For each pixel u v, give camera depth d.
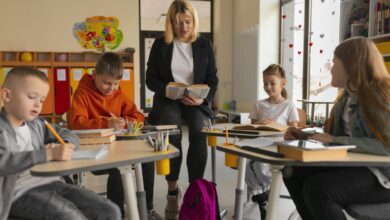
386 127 1.26
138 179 1.69
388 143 1.26
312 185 1.34
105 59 2.15
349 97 1.56
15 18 5.84
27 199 1.30
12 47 5.86
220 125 2.19
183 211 1.87
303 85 5.24
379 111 1.29
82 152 1.28
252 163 2.19
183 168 3.69
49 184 1.46
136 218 1.33
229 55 7.19
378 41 3.24
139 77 6.46
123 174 1.30
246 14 6.53
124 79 6.12
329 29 4.58
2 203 1.18
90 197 1.47
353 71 1.39
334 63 1.49
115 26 6.20
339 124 1.60
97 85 2.21
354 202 1.33
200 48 2.44
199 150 2.30
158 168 1.38
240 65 6.82
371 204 1.33
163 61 2.41
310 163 1.16
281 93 2.82
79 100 2.13
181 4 2.39
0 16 5.78
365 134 1.39
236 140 1.72
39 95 1.34
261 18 6.01
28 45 5.90
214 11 7.39
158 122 2.33
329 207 1.29
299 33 5.39
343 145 1.26
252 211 2.42
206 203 1.80
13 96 1.31
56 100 5.85
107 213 1.42
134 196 1.33
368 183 1.32
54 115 5.84
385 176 1.32
